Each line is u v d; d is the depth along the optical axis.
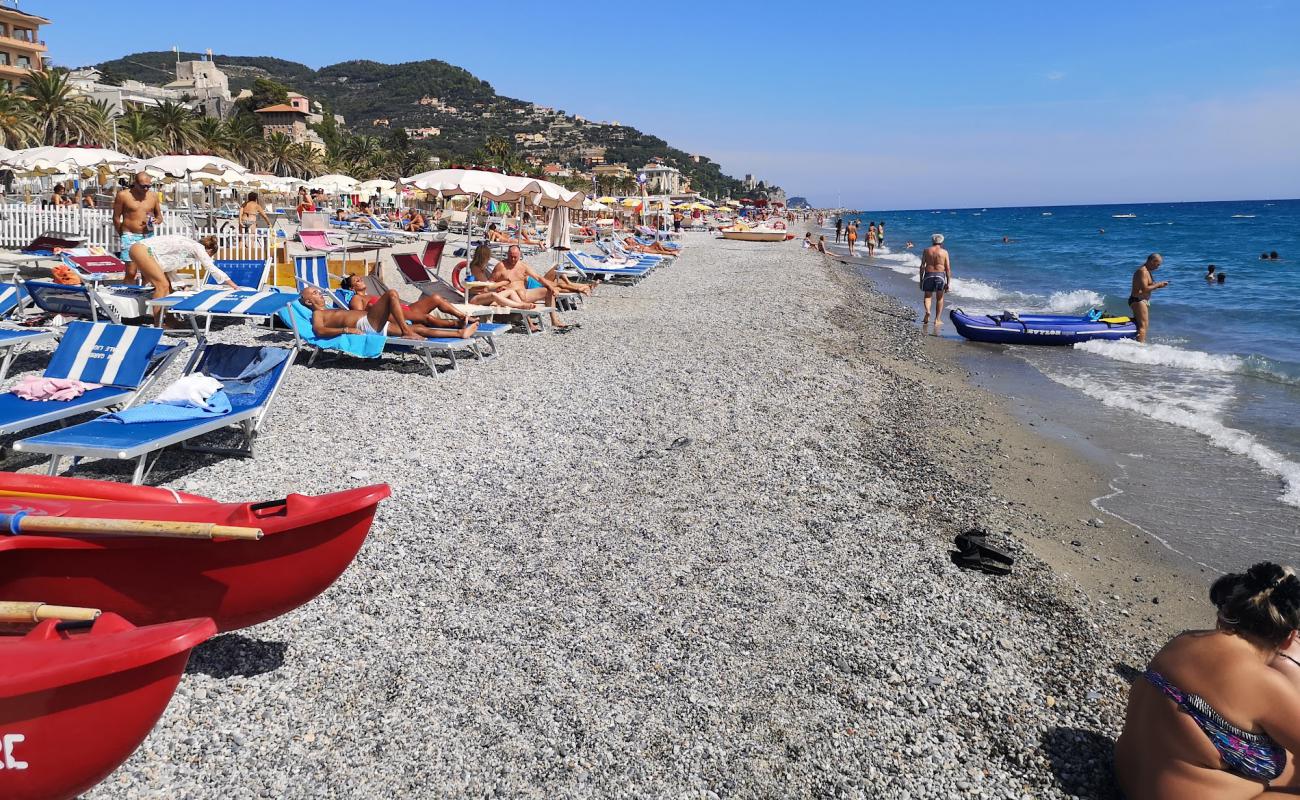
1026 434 8.73
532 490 5.64
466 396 7.88
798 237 59.78
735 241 45.41
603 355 10.47
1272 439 8.55
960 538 5.41
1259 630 2.70
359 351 8.40
